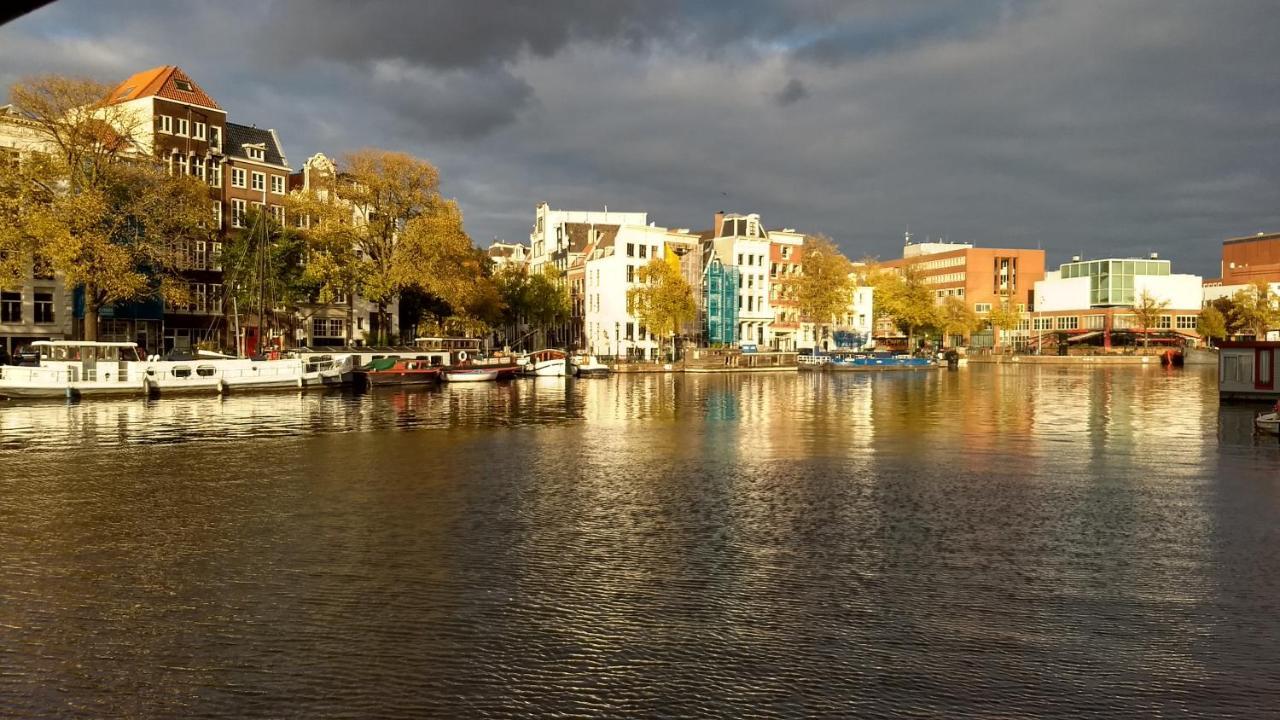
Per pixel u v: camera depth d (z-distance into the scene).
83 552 14.51
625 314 106.19
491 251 151.50
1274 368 46.84
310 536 15.66
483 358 79.06
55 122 52.00
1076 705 8.76
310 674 9.45
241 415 40.66
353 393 58.38
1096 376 88.81
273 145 83.69
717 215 121.00
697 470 23.66
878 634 10.67
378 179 68.44
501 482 21.59
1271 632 10.70
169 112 72.44
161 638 10.49
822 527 16.44
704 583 12.76
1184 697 8.94
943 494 19.98
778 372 96.06
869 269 134.00
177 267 57.38
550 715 8.51
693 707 8.70
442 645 10.28
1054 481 21.73
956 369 110.38
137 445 29.00
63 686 9.12
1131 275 159.12
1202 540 15.38
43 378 48.22
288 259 73.06
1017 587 12.55
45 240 49.25
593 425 36.34
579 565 13.71
